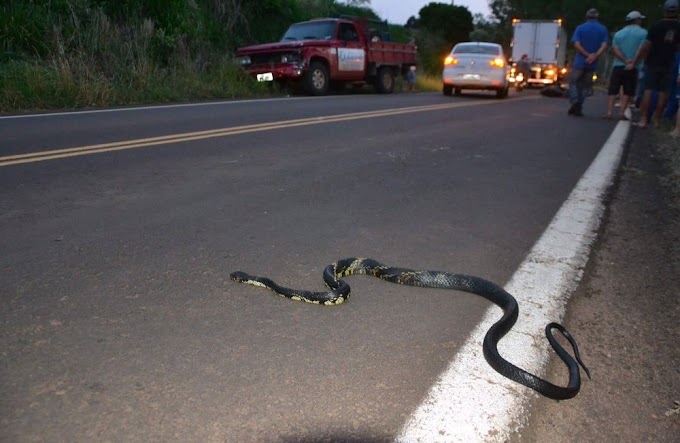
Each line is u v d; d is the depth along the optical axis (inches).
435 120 512.4
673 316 145.1
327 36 774.5
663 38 488.1
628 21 562.9
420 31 1514.5
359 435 95.7
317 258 175.3
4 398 101.3
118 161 290.0
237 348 122.0
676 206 247.0
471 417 101.7
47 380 107.1
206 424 96.9
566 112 643.5
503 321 133.2
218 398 104.1
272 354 120.3
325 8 1114.7
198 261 168.6
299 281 158.2
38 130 365.1
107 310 135.9
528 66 1245.1
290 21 1001.5
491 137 421.4
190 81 651.5
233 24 874.8
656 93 565.9
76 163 281.4
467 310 146.2
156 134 367.9
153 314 135.3
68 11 627.5
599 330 137.8
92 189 238.5
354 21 820.0
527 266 173.9
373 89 957.8
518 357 122.9
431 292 157.0
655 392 113.6
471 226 210.7
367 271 168.1
